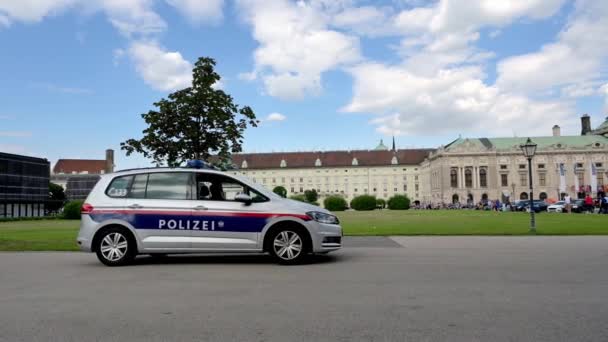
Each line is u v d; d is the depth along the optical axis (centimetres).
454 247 1246
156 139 1548
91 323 500
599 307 555
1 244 1334
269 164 14825
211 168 1066
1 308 571
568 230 1788
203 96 1535
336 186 14488
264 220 955
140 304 589
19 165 6550
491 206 7581
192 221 959
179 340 440
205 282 747
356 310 548
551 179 11106
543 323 486
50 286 719
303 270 868
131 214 964
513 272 819
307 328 475
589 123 12581
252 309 557
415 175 14225
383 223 2503
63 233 1952
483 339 434
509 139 11831
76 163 15250
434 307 559
